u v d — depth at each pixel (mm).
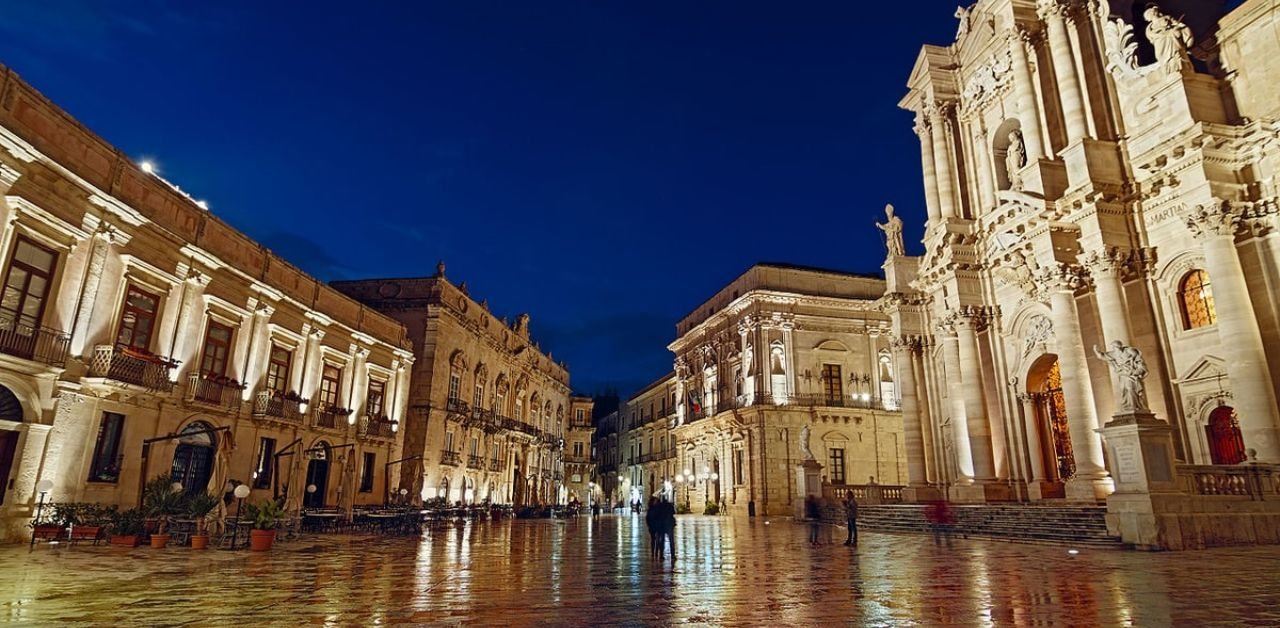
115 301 17172
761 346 41938
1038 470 22609
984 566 11047
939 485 27031
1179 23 18844
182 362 19656
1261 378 15398
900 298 29125
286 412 23969
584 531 24125
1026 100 23125
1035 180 21594
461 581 9773
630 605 7617
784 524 28609
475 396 40594
